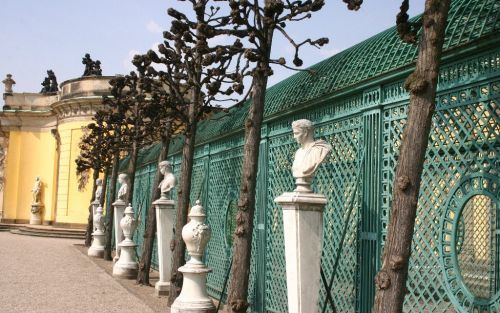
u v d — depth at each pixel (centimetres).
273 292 780
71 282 1267
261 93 664
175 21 861
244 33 668
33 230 3425
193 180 1241
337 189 631
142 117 1405
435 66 358
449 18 482
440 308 466
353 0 543
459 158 455
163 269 1073
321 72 695
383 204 546
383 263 363
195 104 942
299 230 508
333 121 645
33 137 4372
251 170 655
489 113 429
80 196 3606
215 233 1046
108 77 3634
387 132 548
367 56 602
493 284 627
